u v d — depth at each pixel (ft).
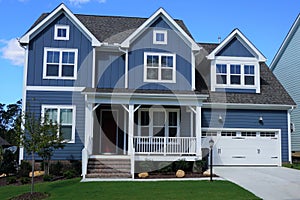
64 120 58.23
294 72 83.92
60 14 60.39
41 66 58.95
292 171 55.98
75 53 59.72
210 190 39.04
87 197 35.50
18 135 38.88
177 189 39.58
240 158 63.98
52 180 49.14
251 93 67.41
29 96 57.98
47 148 48.34
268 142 65.46
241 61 67.87
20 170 54.13
